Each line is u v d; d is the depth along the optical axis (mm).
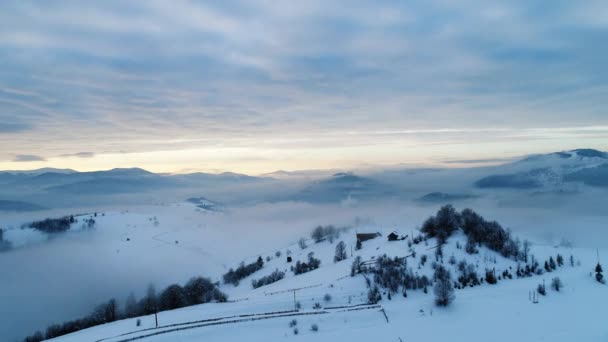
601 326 102875
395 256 183875
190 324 116812
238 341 105688
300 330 112000
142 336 107688
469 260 168750
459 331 107062
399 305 130500
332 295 144000
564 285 139625
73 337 119875
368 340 104000
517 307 121125
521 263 171125
